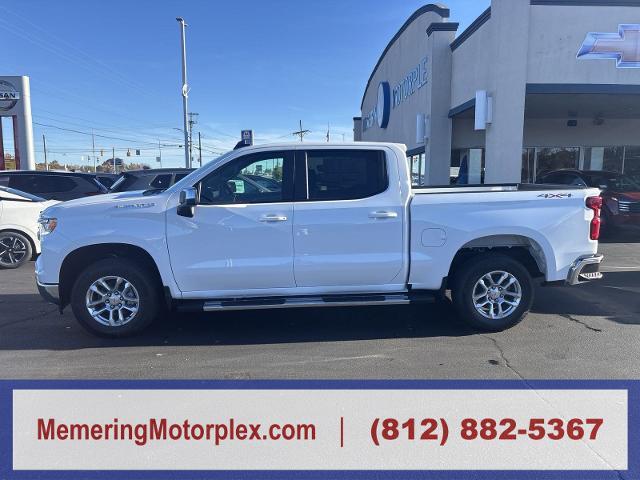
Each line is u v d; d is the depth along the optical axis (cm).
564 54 1098
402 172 532
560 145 1897
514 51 1097
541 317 610
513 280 550
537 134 1891
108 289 531
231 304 521
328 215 522
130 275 525
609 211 1198
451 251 533
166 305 583
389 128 2391
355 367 457
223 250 521
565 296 706
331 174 532
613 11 1088
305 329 570
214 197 525
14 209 967
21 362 475
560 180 1362
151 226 516
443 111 1532
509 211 535
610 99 1364
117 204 521
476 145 1728
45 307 673
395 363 466
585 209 549
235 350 505
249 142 552
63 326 586
